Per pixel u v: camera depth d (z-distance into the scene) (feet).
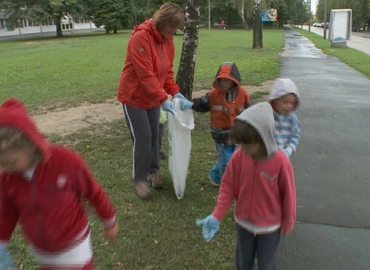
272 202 7.77
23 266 9.84
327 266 10.12
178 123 12.61
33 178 6.07
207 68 47.44
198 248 10.73
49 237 6.45
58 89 35.17
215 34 142.61
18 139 5.53
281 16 240.12
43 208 6.24
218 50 73.31
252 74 41.73
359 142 19.93
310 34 161.79
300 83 38.52
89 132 21.56
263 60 54.80
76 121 24.14
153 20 12.46
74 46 90.79
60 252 6.61
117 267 9.91
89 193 6.80
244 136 7.23
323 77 42.50
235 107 12.45
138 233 11.38
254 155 7.55
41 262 6.80
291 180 7.72
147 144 13.28
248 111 7.38
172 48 13.41
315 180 15.28
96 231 11.32
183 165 13.07
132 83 12.75
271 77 40.37
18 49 91.09
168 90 13.98
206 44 89.92
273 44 92.38
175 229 11.63
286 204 7.79
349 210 12.91
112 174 15.53
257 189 7.72
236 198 8.17
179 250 10.65
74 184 6.44
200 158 17.19
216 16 219.41
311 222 12.15
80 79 40.86
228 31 176.14
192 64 21.67
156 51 12.55
